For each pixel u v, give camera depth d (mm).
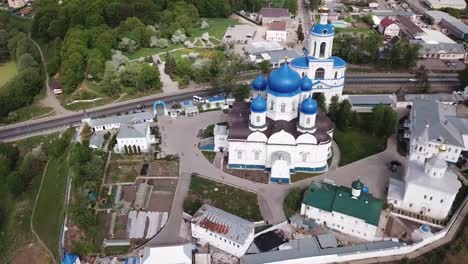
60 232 110812
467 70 179875
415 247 99625
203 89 186250
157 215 113188
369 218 100875
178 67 194625
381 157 135000
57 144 146750
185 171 130750
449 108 151875
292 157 126688
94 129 153250
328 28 145750
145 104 175125
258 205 115625
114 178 128250
